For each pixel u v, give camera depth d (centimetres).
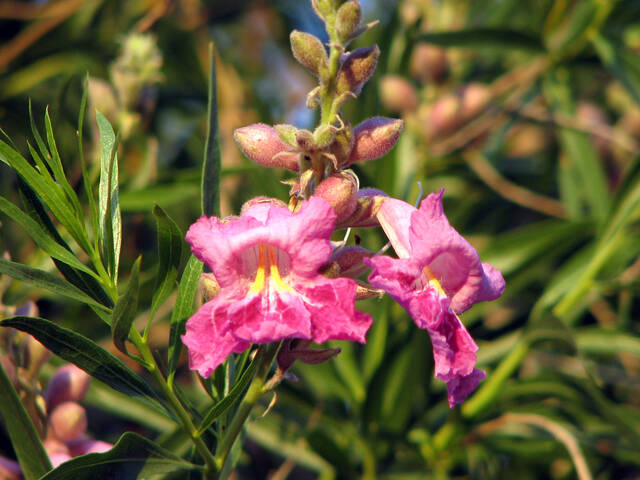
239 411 43
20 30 75
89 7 75
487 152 75
